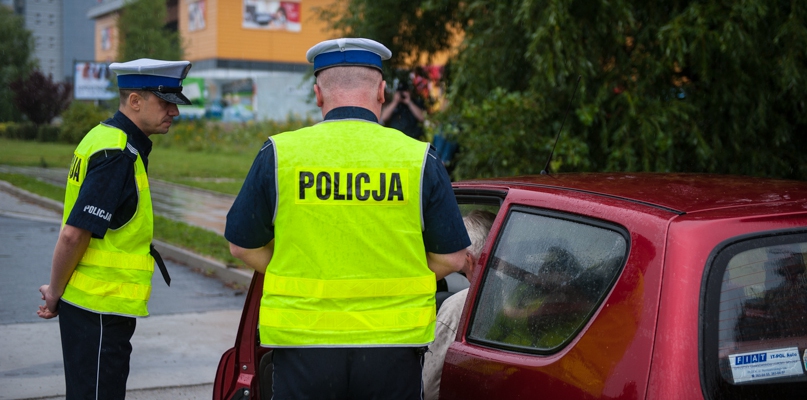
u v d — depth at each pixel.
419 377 2.28
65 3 82.69
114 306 3.09
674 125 6.48
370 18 10.17
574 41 6.59
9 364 5.21
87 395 3.07
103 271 3.07
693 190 2.49
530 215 2.58
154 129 3.21
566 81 6.80
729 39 6.01
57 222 11.83
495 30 7.55
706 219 2.12
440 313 2.91
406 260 2.23
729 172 6.72
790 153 6.74
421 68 10.84
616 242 2.23
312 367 2.18
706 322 1.96
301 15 57.66
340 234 2.19
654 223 2.15
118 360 3.14
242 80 40.16
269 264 2.27
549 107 6.95
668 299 1.99
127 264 3.12
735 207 2.23
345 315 2.19
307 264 2.19
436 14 9.98
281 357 2.25
